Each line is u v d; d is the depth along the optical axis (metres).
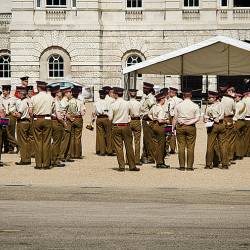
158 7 117.94
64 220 34.66
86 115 101.81
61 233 32.00
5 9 128.38
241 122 62.19
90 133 85.56
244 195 42.31
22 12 118.56
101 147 65.12
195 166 56.41
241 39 116.56
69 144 60.00
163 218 35.25
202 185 46.09
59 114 55.59
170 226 33.47
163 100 54.72
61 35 118.31
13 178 48.91
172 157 63.12
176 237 31.38
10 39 120.12
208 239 31.03
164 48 118.00
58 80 118.62
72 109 61.41
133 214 36.25
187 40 117.50
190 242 30.52
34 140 54.19
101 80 118.62
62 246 29.77
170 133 59.69
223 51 70.25
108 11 118.75
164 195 42.16
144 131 58.44
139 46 118.44
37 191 43.31
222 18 117.31
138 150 57.66
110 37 118.62
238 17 117.00
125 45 118.62
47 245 29.92
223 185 46.12
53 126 55.50
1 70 127.06
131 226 33.44
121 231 32.44
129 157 53.16
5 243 30.20
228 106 58.75
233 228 33.12
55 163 55.91
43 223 33.97
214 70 72.00
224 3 117.31
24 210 37.16
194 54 71.12
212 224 33.94
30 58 118.75
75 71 118.56
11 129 65.62
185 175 50.78
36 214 36.06
